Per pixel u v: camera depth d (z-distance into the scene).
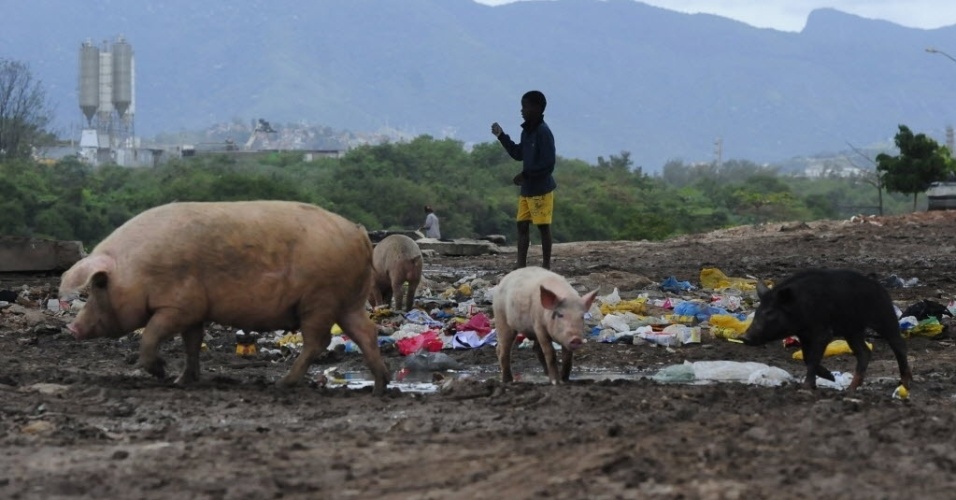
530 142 19.77
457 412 10.07
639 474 7.55
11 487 7.49
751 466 7.78
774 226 45.84
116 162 164.88
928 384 12.73
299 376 11.48
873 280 11.75
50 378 11.91
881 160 65.31
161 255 10.98
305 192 95.25
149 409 10.12
